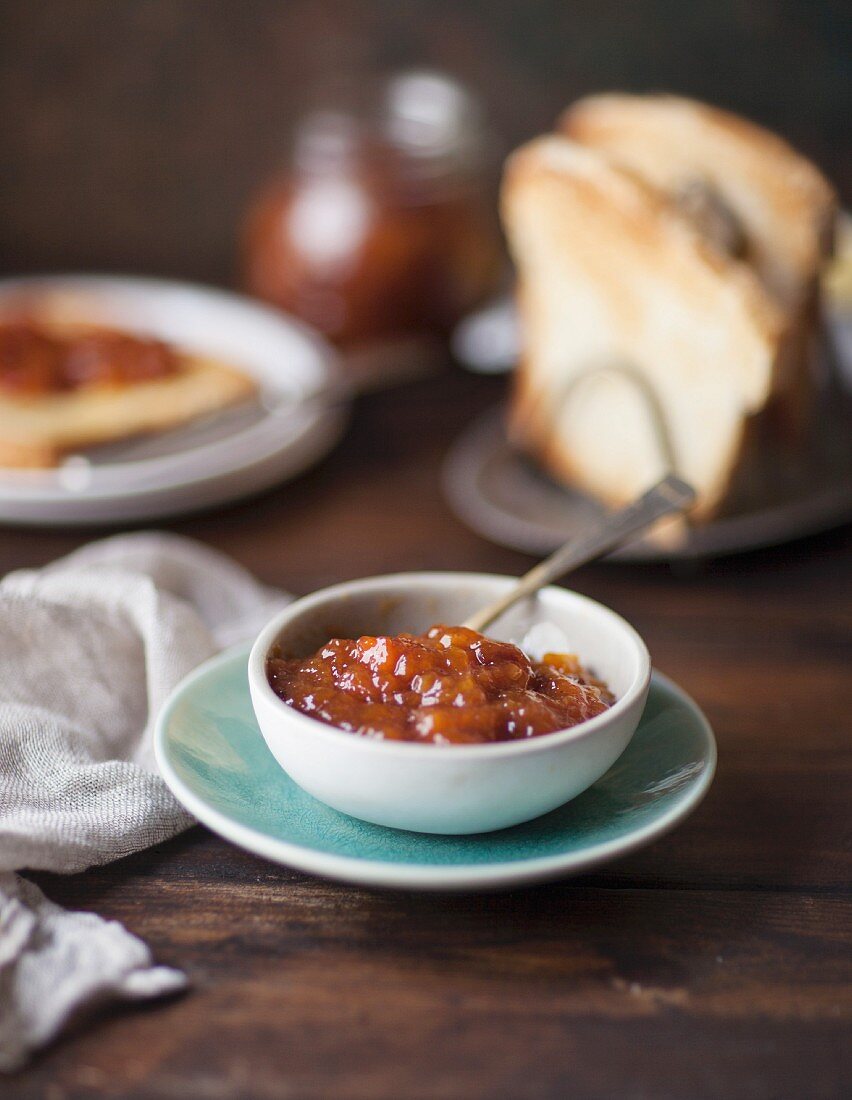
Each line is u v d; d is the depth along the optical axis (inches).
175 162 40.1
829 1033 19.4
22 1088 18.2
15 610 24.7
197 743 23.2
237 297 37.9
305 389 32.9
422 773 20.4
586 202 29.5
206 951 21.1
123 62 39.0
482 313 37.4
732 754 25.0
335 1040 19.1
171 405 31.9
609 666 23.6
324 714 21.9
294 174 35.7
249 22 38.9
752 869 23.1
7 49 38.7
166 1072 18.5
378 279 35.0
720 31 38.9
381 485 32.0
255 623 26.8
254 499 31.6
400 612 24.2
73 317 35.8
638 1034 19.3
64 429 30.9
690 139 30.5
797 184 29.8
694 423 29.1
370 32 39.0
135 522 30.7
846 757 24.9
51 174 40.0
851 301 33.2
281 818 22.4
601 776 22.8
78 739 24.2
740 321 28.1
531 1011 19.8
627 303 29.5
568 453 30.8
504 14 38.8
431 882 19.6
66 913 21.8
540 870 19.7
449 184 35.4
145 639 24.9
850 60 39.0
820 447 31.3
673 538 28.9
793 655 27.0
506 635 24.3
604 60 39.2
